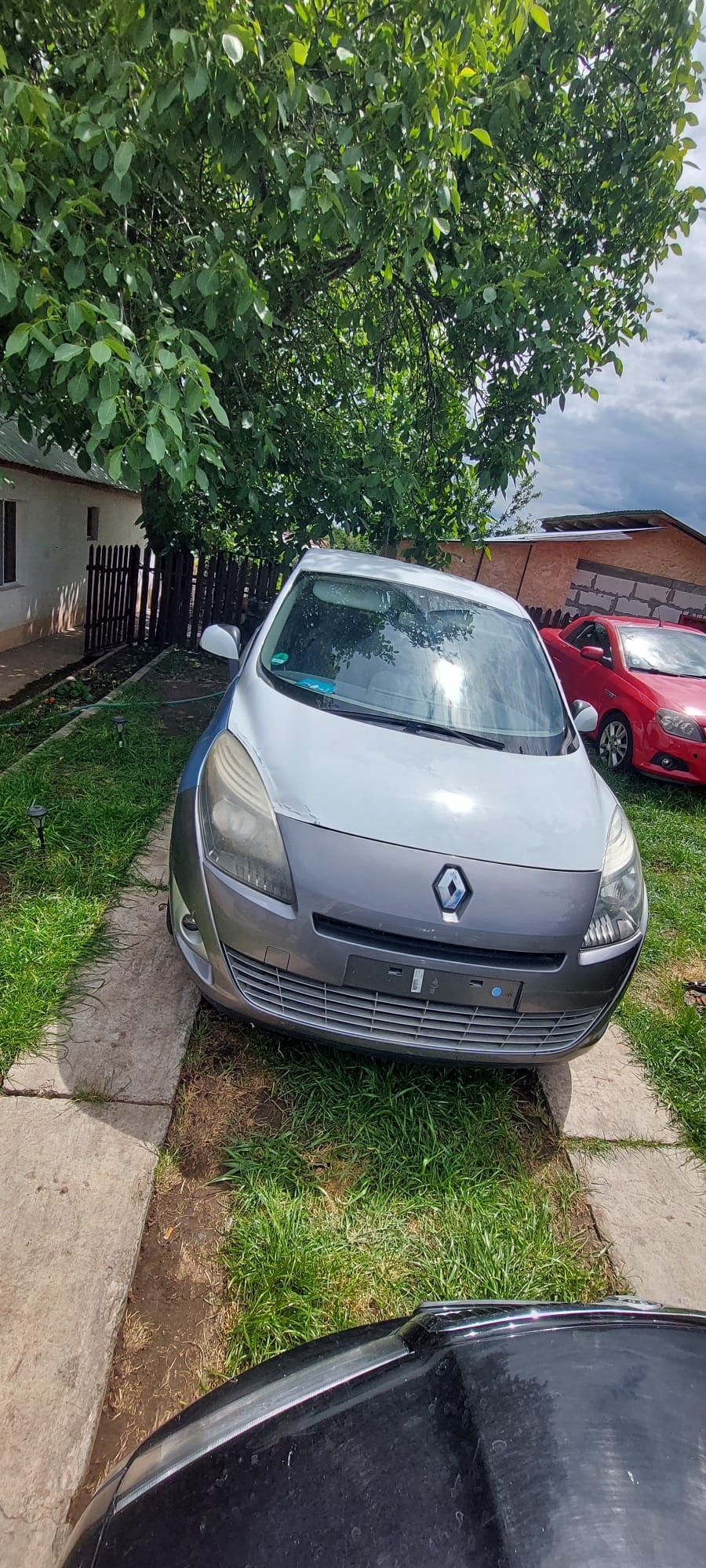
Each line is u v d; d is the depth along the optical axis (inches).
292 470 254.5
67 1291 69.4
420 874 87.2
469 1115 99.5
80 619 390.6
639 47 189.3
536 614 570.9
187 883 94.7
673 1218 91.4
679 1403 42.2
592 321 234.1
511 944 87.0
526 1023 91.4
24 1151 82.1
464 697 126.1
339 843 88.3
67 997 105.0
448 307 223.3
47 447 204.5
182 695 267.6
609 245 229.1
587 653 283.6
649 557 607.5
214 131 139.1
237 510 282.8
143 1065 96.0
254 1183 83.3
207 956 91.5
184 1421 47.6
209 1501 39.2
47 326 135.6
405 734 112.5
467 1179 90.2
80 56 133.9
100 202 158.1
